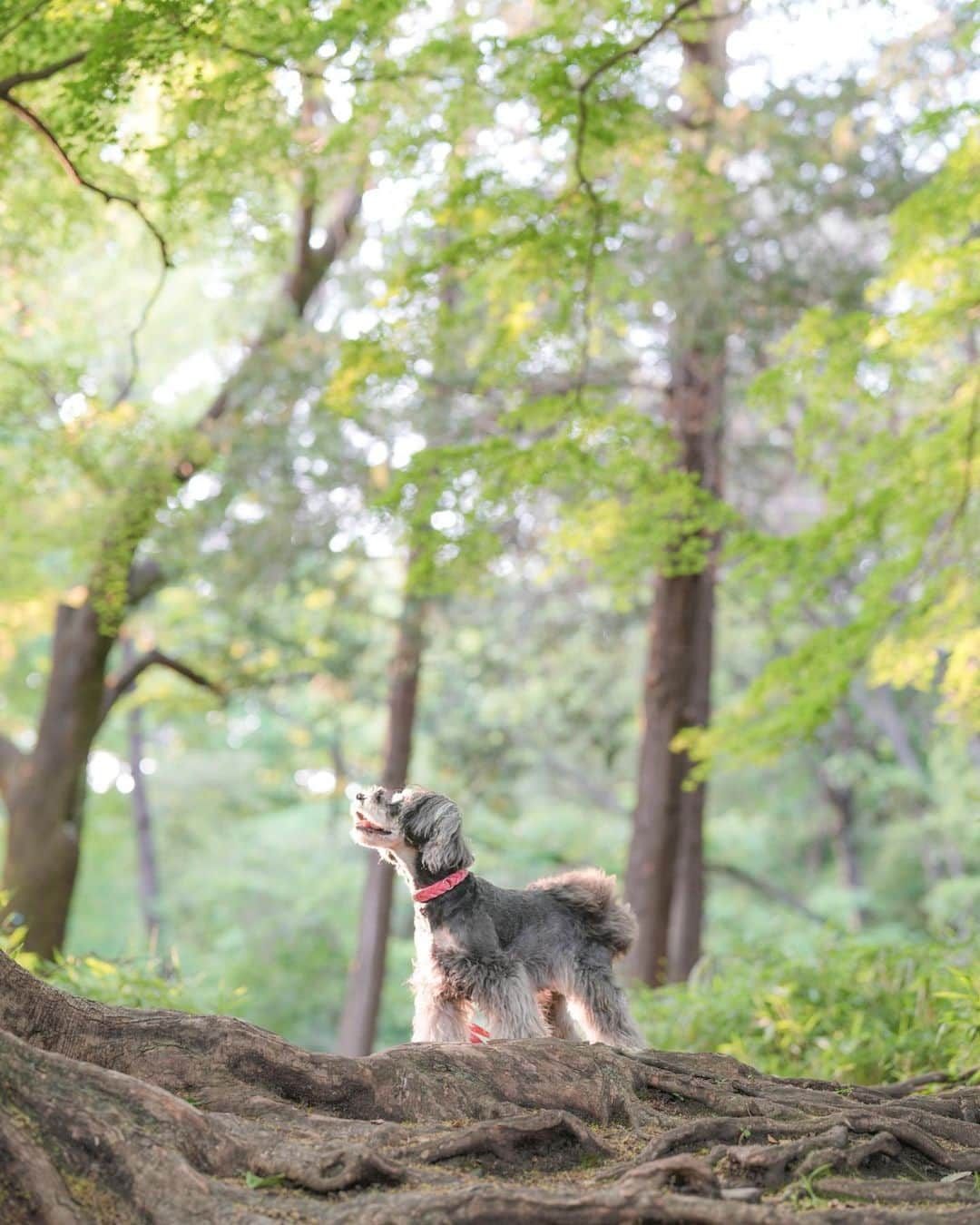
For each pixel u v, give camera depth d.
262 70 8.13
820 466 10.53
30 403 11.59
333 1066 4.21
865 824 29.42
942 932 8.95
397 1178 3.61
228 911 26.69
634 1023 5.64
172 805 27.58
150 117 11.54
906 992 8.20
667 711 13.74
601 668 22.34
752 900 28.48
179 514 13.58
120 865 28.78
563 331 9.80
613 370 13.90
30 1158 3.36
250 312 14.42
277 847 26.98
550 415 9.95
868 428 10.59
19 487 11.71
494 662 19.53
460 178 9.21
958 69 10.93
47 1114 3.47
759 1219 3.30
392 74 8.67
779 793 28.31
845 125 12.41
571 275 9.46
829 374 9.55
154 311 15.83
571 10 8.37
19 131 9.54
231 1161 3.60
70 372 11.43
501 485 9.73
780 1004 8.36
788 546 10.33
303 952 25.64
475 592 10.80
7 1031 4.06
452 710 22.94
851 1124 4.35
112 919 28.27
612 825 26.97
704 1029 8.69
